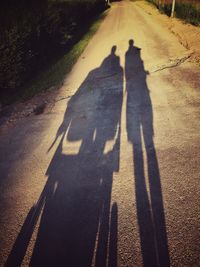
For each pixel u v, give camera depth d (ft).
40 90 22.44
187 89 17.04
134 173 10.90
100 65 25.41
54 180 11.55
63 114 17.56
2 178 12.48
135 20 49.73
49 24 30.94
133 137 13.29
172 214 8.76
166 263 7.34
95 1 78.69
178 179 10.10
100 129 14.67
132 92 18.38
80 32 46.78
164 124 13.82
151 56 24.73
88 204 9.87
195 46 24.80
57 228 9.16
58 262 8.04
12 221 9.87
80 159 12.55
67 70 26.13
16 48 22.40
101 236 8.55
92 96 19.19
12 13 26.43
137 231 8.46
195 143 11.81
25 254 8.51
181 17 43.14
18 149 14.65
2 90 22.75
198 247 7.54
